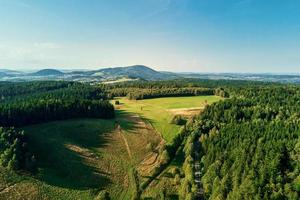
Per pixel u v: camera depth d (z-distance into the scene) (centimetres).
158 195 10744
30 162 11269
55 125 15012
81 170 11931
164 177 11919
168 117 18050
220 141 12525
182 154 13612
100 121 16650
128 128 16288
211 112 16512
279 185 8775
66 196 10312
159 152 13775
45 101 16625
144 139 15250
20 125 14238
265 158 10012
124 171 12381
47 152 12488
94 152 13400
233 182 9475
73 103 16925
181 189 10500
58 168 11719
